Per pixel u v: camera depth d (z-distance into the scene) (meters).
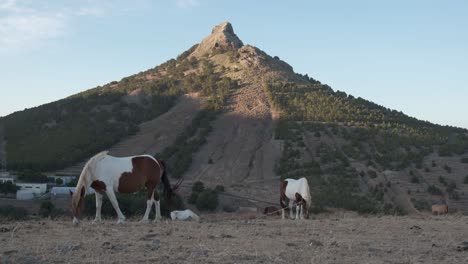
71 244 9.66
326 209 49.59
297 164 83.88
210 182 82.00
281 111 114.50
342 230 13.05
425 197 64.38
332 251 9.70
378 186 69.06
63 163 96.25
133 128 116.25
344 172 76.31
